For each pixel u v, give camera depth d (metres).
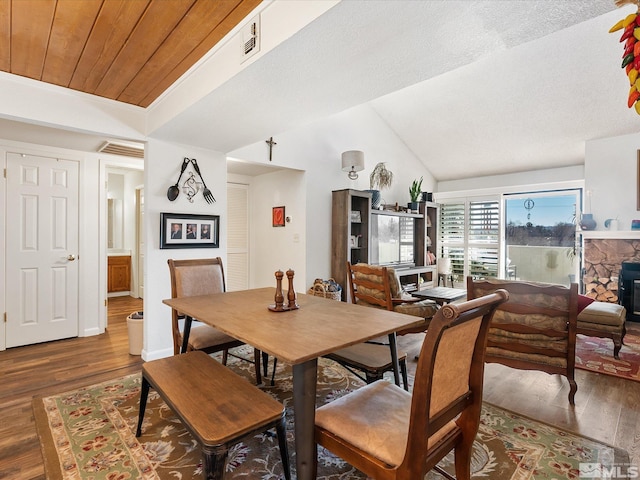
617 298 4.64
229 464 1.71
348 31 1.49
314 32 1.49
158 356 3.13
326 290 4.28
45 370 2.87
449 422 1.28
